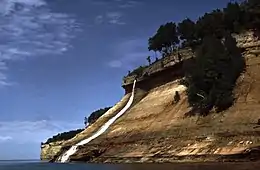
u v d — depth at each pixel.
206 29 106.12
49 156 180.38
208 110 84.06
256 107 75.75
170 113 95.81
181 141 81.06
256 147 66.00
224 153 68.88
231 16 100.44
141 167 63.91
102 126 125.69
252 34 92.88
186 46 112.88
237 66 88.12
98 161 101.94
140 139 94.50
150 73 121.50
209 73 86.75
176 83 107.69
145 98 118.44
